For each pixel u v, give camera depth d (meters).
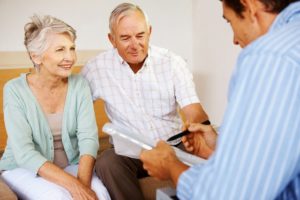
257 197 0.75
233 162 0.75
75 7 3.46
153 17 3.85
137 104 2.03
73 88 1.81
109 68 2.03
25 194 1.62
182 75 2.02
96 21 3.58
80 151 1.77
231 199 0.75
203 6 3.71
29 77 1.79
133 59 1.92
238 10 0.87
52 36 1.66
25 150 1.66
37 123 1.73
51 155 1.77
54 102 1.77
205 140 1.44
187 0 3.93
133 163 1.85
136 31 1.86
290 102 0.73
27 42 1.70
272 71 0.74
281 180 0.74
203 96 3.90
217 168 0.77
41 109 1.75
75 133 1.84
